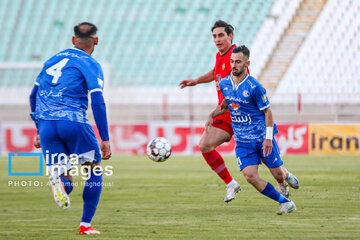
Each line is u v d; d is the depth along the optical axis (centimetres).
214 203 2319
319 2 8475
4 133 5641
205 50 8875
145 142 5616
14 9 9419
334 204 2217
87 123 1577
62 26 9281
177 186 2998
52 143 1557
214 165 2173
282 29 8331
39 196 2672
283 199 1920
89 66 1558
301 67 7619
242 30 8650
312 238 1532
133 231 1680
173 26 9144
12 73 8481
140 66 8625
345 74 7344
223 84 1912
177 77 8469
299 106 5703
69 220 1941
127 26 9162
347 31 7606
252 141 1891
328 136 5375
